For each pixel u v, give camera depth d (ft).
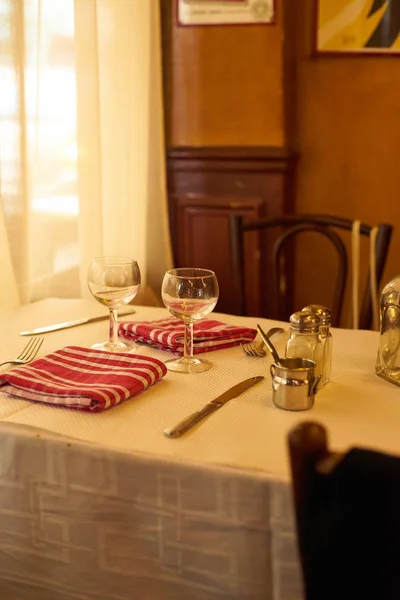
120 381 3.36
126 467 2.80
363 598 1.97
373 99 7.55
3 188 5.22
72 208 6.02
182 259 7.93
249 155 7.36
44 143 5.71
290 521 2.58
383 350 3.67
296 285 8.19
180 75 7.50
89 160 5.93
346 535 1.91
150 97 7.17
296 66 7.66
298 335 3.49
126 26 6.47
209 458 2.72
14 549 3.12
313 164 7.86
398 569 1.89
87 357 3.73
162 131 7.36
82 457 2.88
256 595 2.72
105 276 3.96
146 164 7.02
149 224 7.44
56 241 5.96
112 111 6.44
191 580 2.81
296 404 3.18
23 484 3.03
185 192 7.80
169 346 4.01
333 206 7.90
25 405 3.24
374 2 7.30
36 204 5.76
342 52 7.48
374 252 5.90
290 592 2.64
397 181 7.70
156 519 2.81
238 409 3.20
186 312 3.70
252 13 7.14
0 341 4.25
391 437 2.92
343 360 3.97
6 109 5.16
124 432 2.96
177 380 3.59
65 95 5.79
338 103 7.65
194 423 3.02
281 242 6.19
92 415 3.13
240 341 4.20
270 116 7.34
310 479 1.92
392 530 1.86
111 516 2.89
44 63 5.57
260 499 2.62
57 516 2.99
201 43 7.36
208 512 2.71
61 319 4.74
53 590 3.09
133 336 4.25
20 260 5.36
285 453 2.76
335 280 8.07
